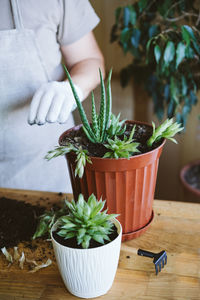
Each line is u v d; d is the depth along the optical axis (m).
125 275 0.59
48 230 0.68
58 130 1.02
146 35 1.23
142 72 1.42
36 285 0.58
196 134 1.85
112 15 1.96
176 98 1.21
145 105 2.04
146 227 0.68
